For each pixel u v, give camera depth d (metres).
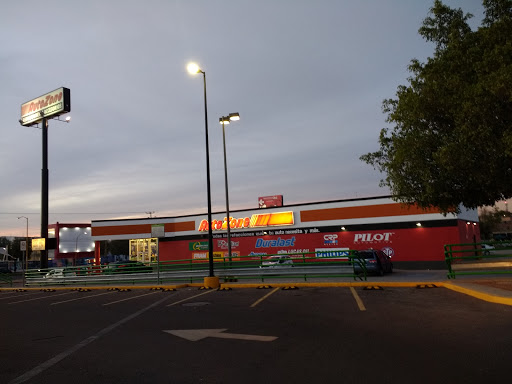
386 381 4.60
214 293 15.62
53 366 6.13
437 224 26.47
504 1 11.07
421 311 9.21
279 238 31.78
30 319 11.66
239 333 7.82
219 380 4.98
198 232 35.50
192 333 8.08
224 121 23.30
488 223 69.62
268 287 16.91
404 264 27.11
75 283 24.84
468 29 12.29
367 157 14.66
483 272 13.99
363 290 14.01
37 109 35.94
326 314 9.55
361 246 28.73
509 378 4.50
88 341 7.93
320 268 17.03
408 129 12.73
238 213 33.66
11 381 5.43
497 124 9.96
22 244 30.09
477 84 9.86
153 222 37.53
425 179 11.91
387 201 28.19
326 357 5.75
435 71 11.48
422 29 12.78
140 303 13.82
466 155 10.31
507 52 9.76
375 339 6.72
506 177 10.52
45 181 33.50
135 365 5.93
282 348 6.43
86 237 58.62
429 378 4.62
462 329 7.11
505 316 8.05
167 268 24.81
